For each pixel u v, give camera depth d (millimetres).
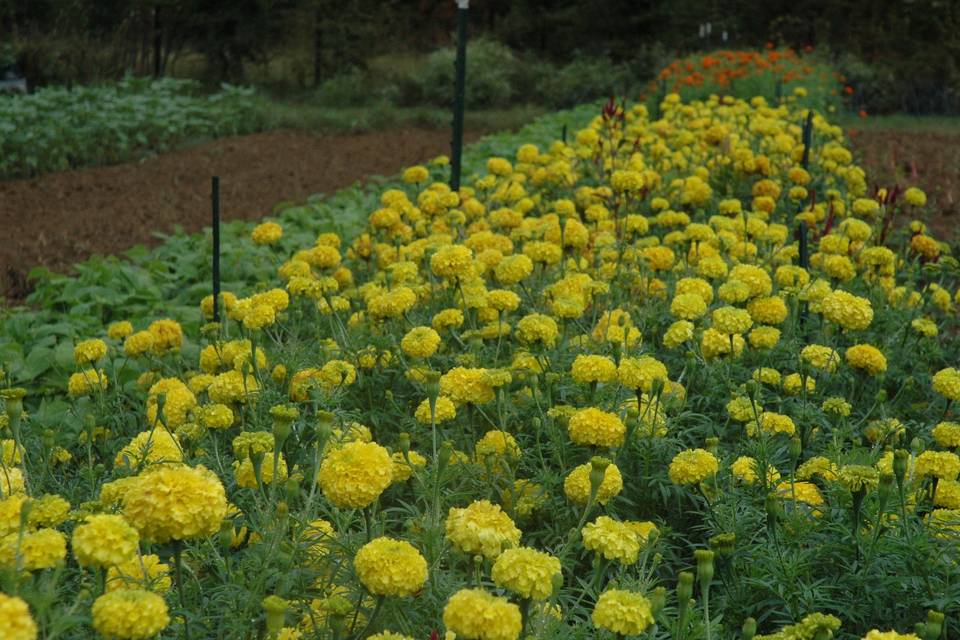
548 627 2312
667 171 8383
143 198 11594
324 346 4223
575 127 14758
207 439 3494
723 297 4301
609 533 2406
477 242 5234
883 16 27203
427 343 3674
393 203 6027
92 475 3037
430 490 2994
